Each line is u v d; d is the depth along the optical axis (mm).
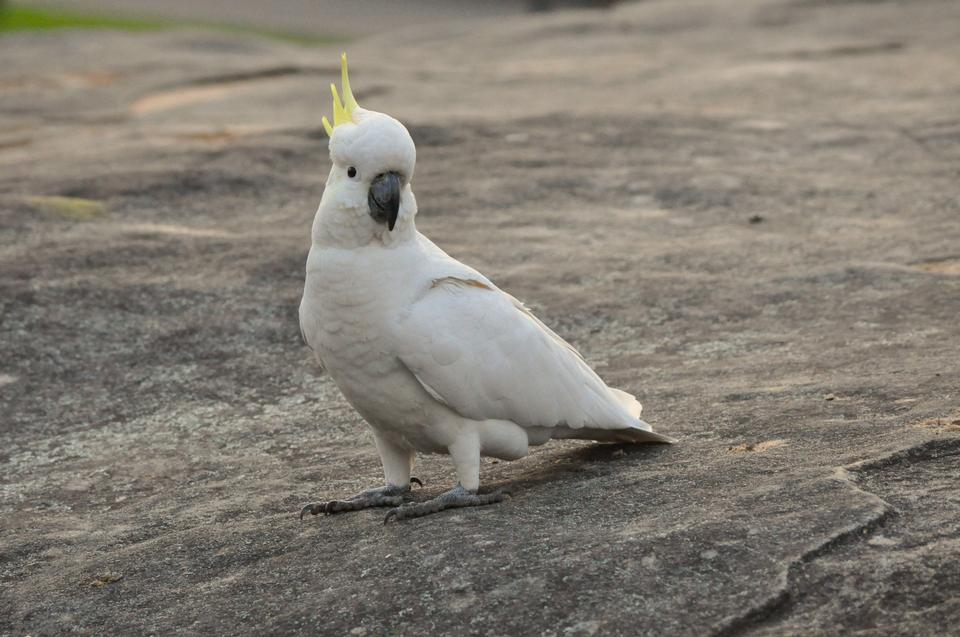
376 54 31156
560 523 6516
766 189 15359
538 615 5672
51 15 51500
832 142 17531
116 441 9617
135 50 30812
